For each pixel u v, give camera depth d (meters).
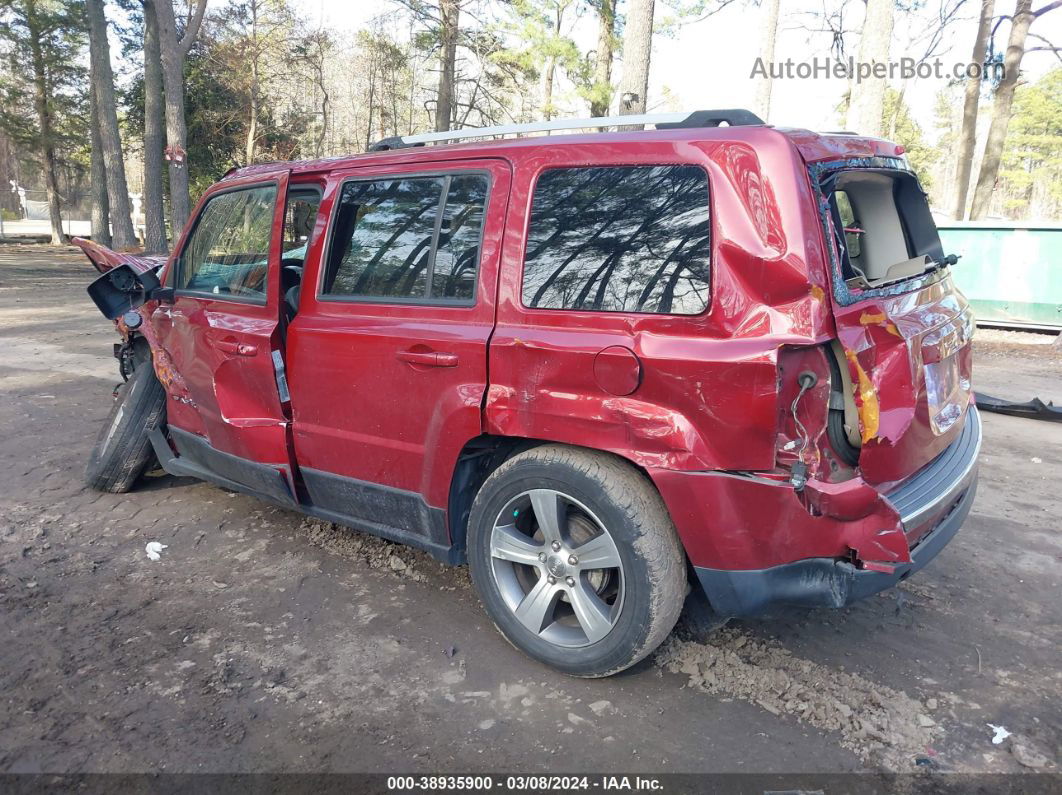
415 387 3.20
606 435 2.73
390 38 32.31
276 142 36.00
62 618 3.44
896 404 2.62
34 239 39.12
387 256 3.42
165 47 21.86
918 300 3.08
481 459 3.30
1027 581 3.92
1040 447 6.33
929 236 3.63
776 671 3.05
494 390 2.96
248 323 3.82
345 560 4.07
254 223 3.93
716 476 2.56
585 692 2.93
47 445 5.99
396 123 37.22
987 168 20.12
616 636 2.79
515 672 3.06
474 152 3.21
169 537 4.34
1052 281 12.08
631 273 2.76
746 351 2.46
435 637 3.32
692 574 3.02
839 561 2.60
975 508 4.94
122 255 5.16
